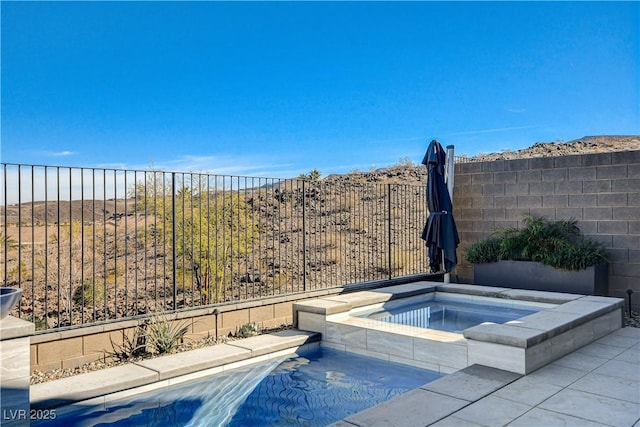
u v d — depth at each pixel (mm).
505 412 3555
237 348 5602
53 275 7668
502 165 8961
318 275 10133
